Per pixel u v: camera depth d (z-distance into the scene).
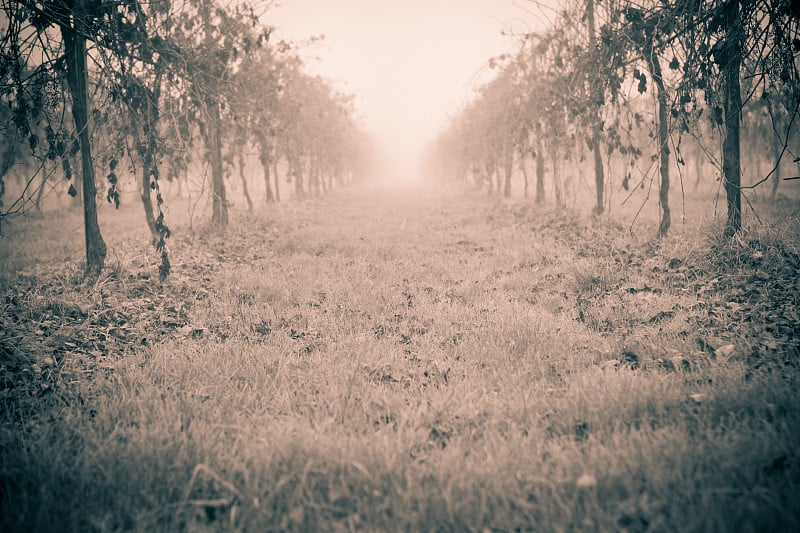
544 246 9.48
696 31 6.32
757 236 6.81
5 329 4.81
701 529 1.99
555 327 4.91
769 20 5.21
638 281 6.47
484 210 18.44
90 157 7.25
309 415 3.25
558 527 2.05
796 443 2.50
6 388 3.79
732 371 3.46
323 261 8.99
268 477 2.48
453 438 2.94
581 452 2.72
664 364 3.89
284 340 4.88
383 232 12.73
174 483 2.50
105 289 6.52
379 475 2.47
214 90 9.11
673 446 2.58
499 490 2.32
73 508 2.36
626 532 2.02
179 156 9.66
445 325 5.21
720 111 6.44
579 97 9.92
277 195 22.73
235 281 7.42
